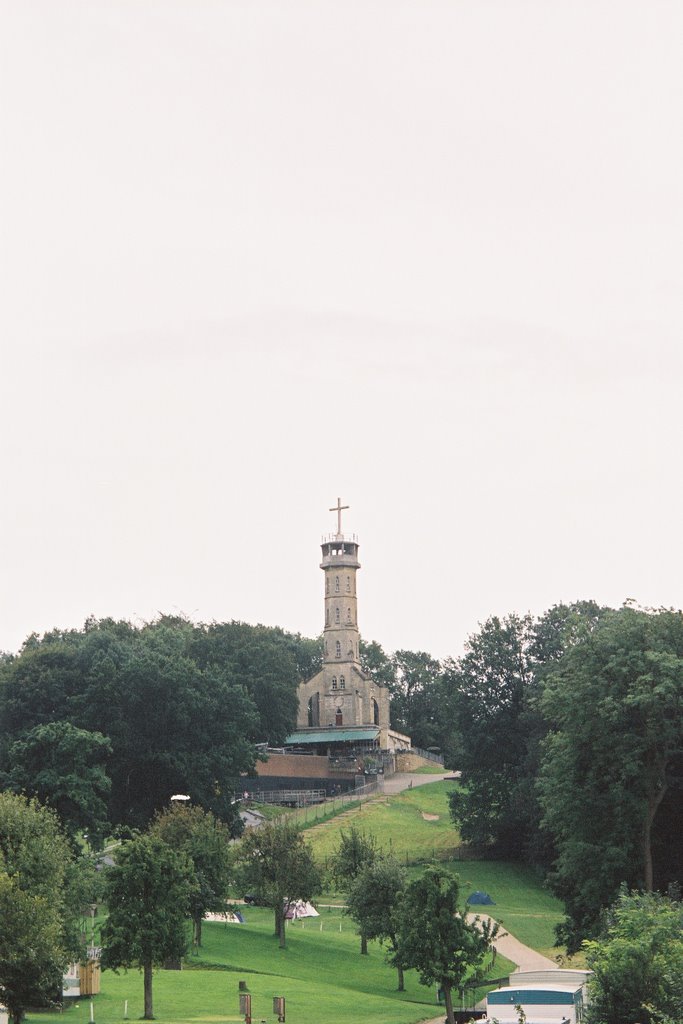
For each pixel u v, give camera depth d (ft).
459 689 599.98
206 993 296.10
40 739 450.30
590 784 305.53
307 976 343.26
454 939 276.82
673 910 220.23
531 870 554.05
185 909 276.41
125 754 510.99
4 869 240.53
